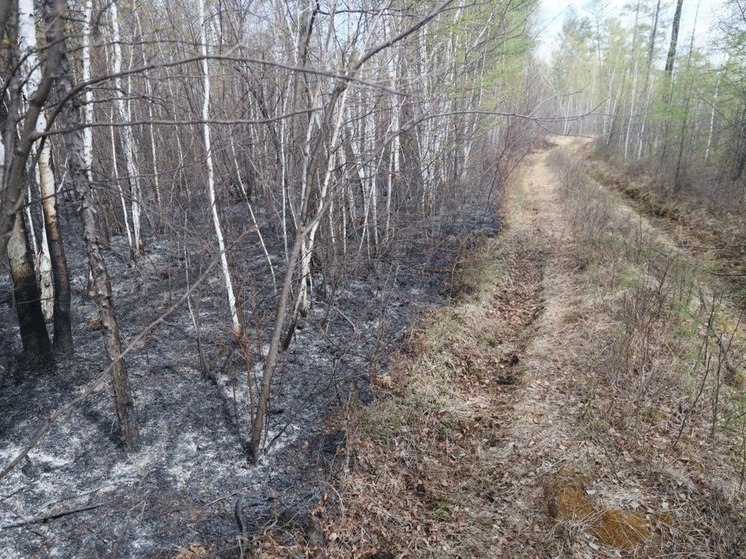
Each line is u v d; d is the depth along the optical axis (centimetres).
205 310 655
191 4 678
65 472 394
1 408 453
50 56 199
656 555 358
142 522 356
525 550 378
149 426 447
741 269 846
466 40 753
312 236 521
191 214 726
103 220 858
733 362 563
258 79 552
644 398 512
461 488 439
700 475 418
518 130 1223
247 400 495
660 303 633
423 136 886
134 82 738
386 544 380
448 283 801
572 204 1348
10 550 329
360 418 479
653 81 2283
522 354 659
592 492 410
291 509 383
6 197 217
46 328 534
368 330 647
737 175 1317
